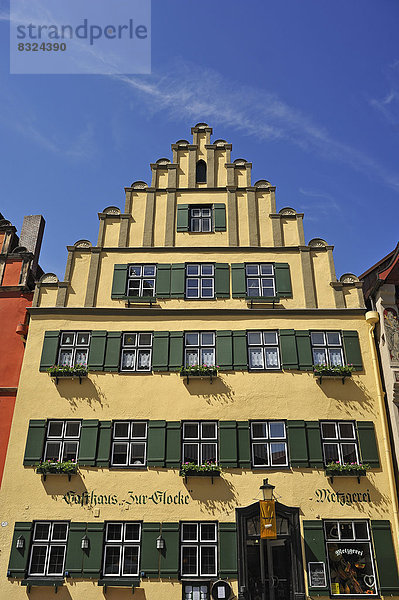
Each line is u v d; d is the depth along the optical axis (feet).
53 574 50.83
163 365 58.39
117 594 49.75
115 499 53.06
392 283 60.23
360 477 53.62
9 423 58.59
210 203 68.13
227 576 49.90
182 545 51.60
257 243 65.41
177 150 71.87
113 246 65.67
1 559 51.11
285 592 50.62
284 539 52.21
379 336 59.16
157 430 55.62
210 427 56.18
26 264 67.67
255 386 57.36
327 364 58.34
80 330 60.80
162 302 62.03
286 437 55.52
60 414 56.65
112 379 58.03
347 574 50.57
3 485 53.78
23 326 61.93
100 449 54.95
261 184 69.00
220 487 53.26
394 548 50.93
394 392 55.36
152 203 68.18
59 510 52.80
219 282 63.00
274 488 53.01
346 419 56.13
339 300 61.67
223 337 59.67
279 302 61.72
